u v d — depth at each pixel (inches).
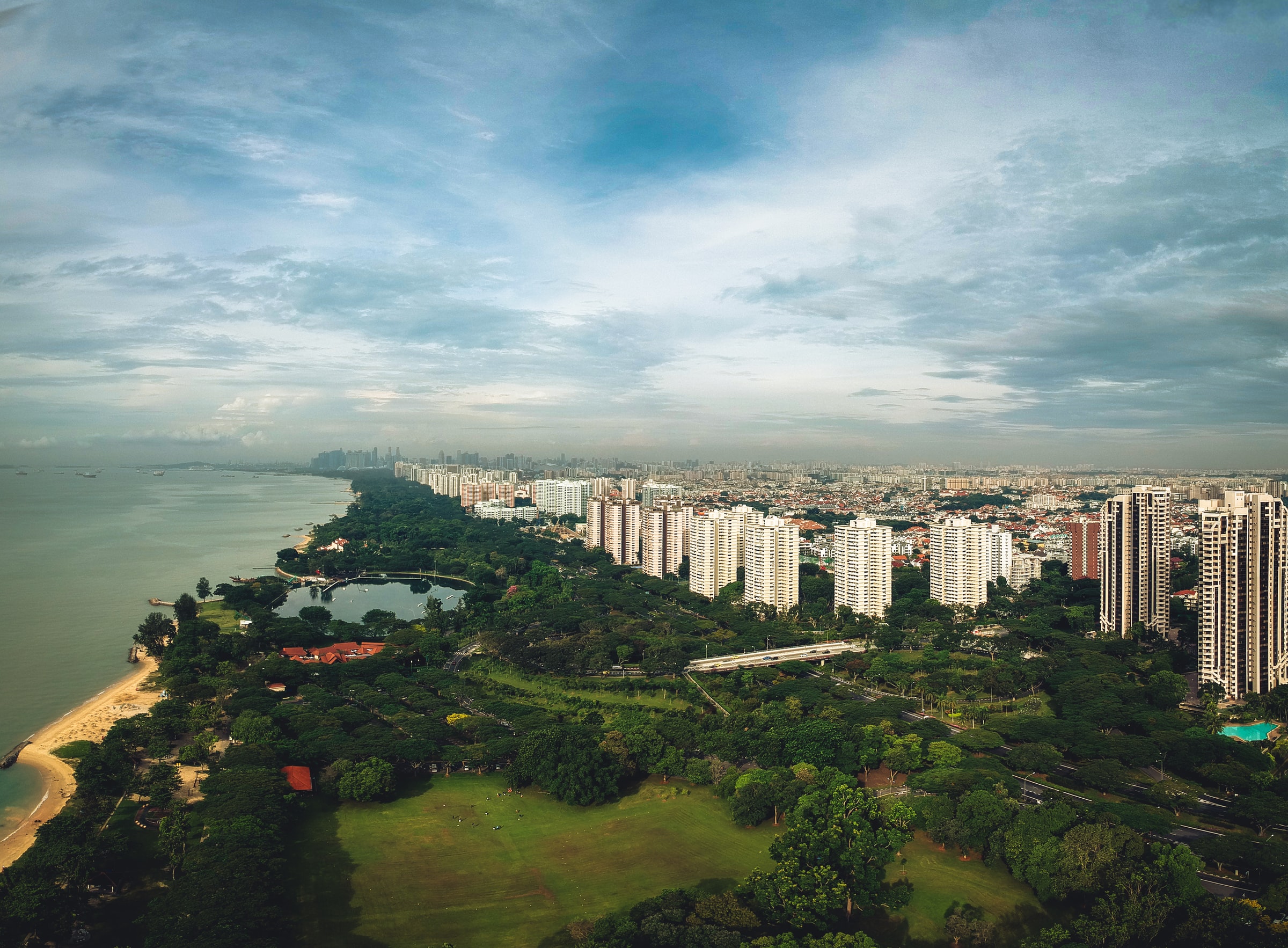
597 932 6850.4
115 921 7322.8
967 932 7126.0
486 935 7327.8
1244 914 6879.9
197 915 6791.3
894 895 7436.0
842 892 7150.6
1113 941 6707.7
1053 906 7682.1
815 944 6525.6
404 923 7509.8
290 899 7849.4
